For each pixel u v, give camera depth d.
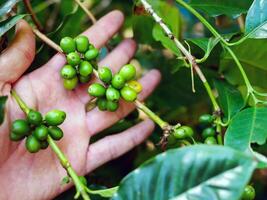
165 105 0.61
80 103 0.51
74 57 0.45
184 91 0.60
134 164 0.58
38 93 0.49
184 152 0.32
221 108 0.48
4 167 0.46
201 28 0.68
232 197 0.29
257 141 0.39
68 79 0.46
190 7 0.47
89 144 0.53
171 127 0.44
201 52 0.51
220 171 0.30
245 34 0.43
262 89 0.51
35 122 0.41
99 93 0.45
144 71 0.65
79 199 0.48
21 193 0.47
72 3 0.61
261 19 0.43
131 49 0.55
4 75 0.46
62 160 0.40
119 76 0.44
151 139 0.57
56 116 0.41
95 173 0.56
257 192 0.65
